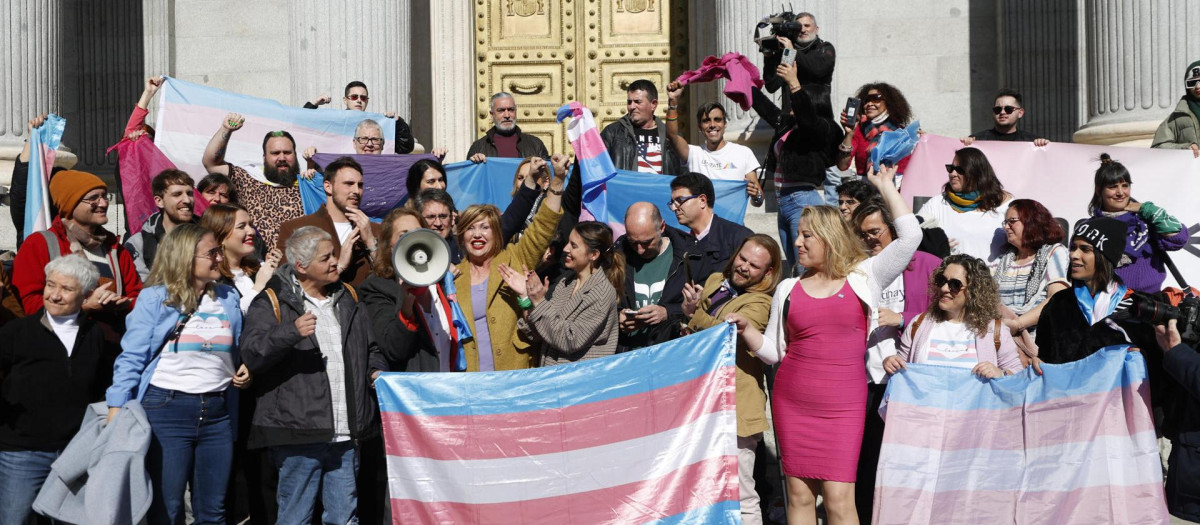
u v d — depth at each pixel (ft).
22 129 33.14
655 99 28.45
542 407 19.11
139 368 18.70
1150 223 23.39
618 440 19.11
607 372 19.21
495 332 20.57
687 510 18.89
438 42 42.70
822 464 18.56
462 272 20.92
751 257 19.95
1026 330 21.65
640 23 43.16
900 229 18.52
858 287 18.54
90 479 17.72
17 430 19.07
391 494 19.12
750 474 20.31
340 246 22.31
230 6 42.52
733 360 18.94
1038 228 22.74
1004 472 19.60
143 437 18.08
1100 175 23.94
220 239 21.16
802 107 24.70
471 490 19.07
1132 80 30.96
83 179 21.56
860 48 40.81
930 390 19.69
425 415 19.13
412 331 19.57
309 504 19.29
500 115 30.32
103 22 42.14
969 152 24.63
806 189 25.70
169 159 29.58
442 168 24.52
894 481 19.57
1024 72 39.52
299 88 35.35
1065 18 39.27
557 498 19.06
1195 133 27.17
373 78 35.17
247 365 18.67
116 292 21.75
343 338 19.34
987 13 40.34
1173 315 18.92
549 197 20.71
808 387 18.62
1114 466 19.52
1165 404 19.76
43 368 19.10
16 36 33.14
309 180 26.63
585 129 22.54
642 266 21.95
